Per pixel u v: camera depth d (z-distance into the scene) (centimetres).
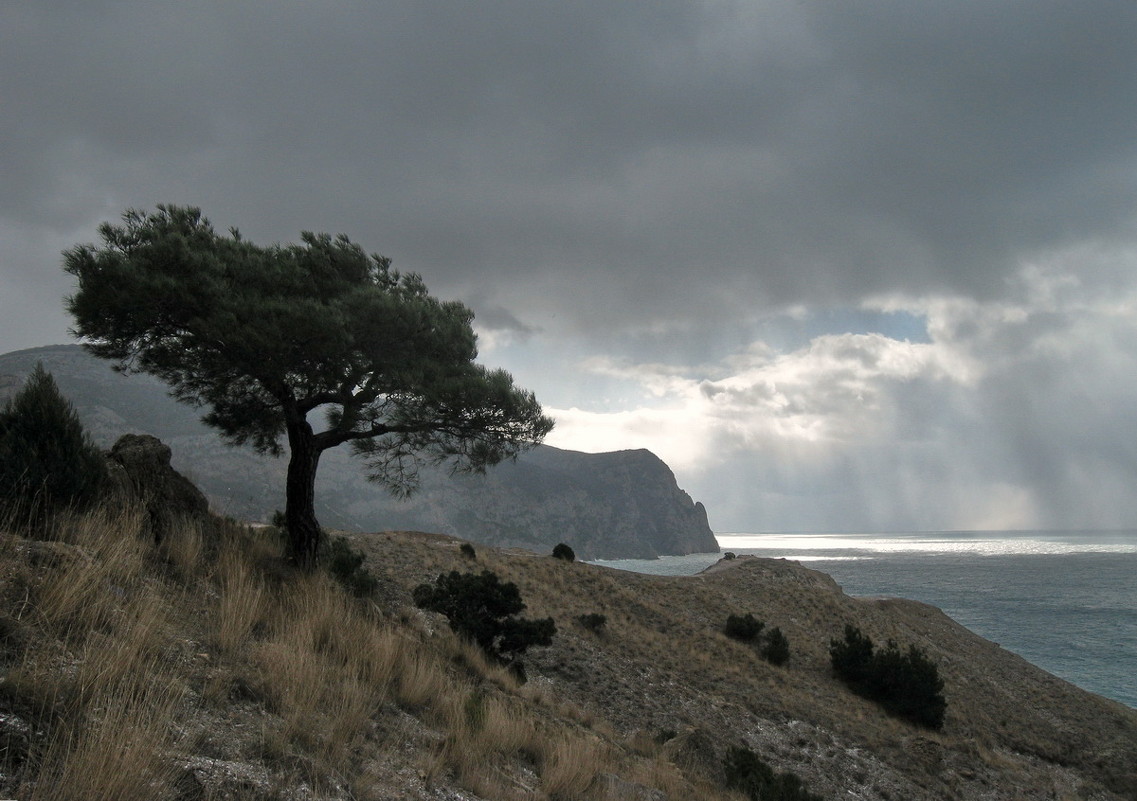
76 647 556
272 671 701
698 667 3334
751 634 4394
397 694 879
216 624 796
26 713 435
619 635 3403
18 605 575
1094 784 3594
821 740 2878
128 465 1223
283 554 1630
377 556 3250
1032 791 3119
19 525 776
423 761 675
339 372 1652
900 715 3816
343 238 1956
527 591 3634
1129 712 4925
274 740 546
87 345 1590
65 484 902
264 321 1521
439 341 1839
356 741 644
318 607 1027
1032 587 16562
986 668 5553
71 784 377
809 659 4397
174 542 1046
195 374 1730
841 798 2333
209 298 1532
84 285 1466
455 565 3575
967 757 3275
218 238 1731
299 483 1703
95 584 656
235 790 444
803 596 5959
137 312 1485
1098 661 7719
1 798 353
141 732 443
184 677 608
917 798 2581
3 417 923
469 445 1917
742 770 1684
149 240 1557
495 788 695
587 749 1030
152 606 704
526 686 1659
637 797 884
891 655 4041
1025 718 4394
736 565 6881
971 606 12875
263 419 1945
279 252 1802
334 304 1630
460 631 2028
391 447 1931
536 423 1888
